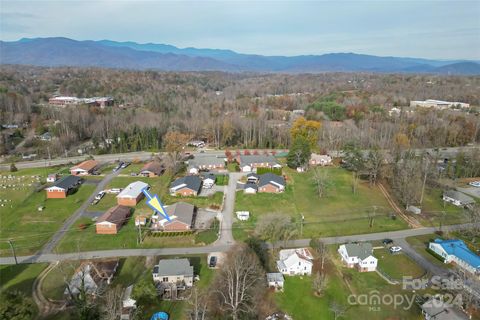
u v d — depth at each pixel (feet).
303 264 176.76
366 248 187.42
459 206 260.42
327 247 202.49
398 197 274.77
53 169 333.42
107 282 164.86
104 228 213.87
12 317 119.55
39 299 154.51
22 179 304.30
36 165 348.38
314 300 158.30
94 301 150.10
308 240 209.67
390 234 219.20
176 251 195.72
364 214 245.86
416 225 230.89
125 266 180.55
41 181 298.76
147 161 364.58
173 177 315.58
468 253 185.98
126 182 301.43
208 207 253.65
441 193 287.48
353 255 185.06
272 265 184.24
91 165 330.34
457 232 221.05
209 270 178.09
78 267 175.32
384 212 249.34
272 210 249.75
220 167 343.87
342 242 208.95
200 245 201.98
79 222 228.22
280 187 283.18
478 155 341.00
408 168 284.61
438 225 231.30
